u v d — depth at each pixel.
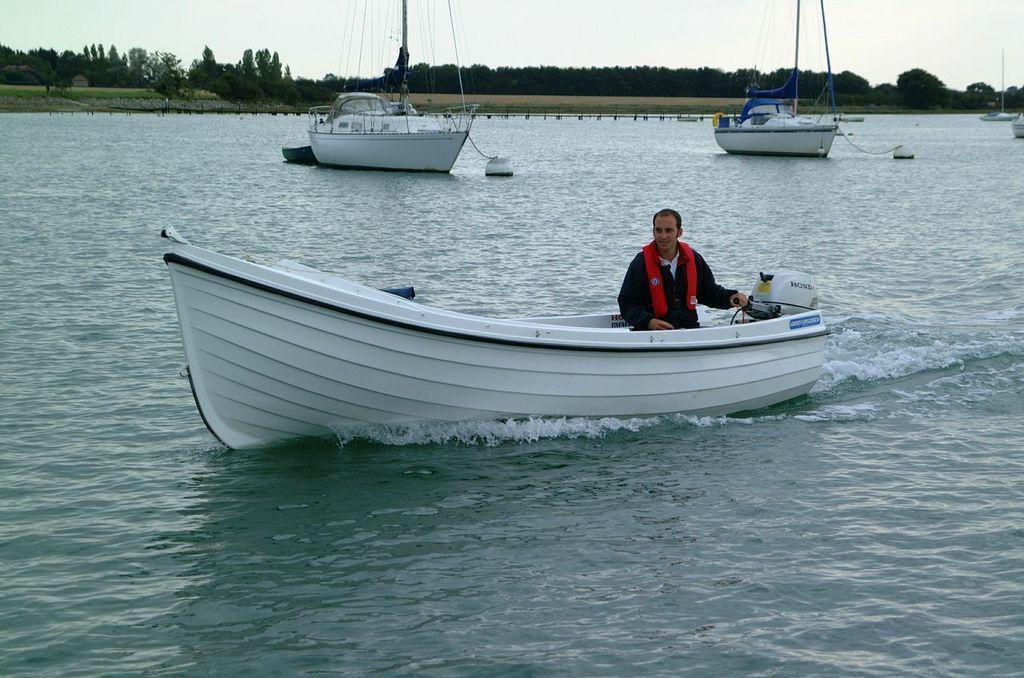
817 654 5.54
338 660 5.54
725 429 9.35
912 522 7.20
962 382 10.65
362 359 8.49
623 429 9.31
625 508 7.54
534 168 52.53
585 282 17.45
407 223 26.55
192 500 7.71
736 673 5.38
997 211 30.22
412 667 5.47
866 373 10.99
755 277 18.48
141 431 9.25
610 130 122.94
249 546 6.93
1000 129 132.00
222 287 8.05
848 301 15.61
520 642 5.71
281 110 184.12
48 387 10.50
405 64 47.12
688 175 47.44
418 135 45.25
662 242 9.22
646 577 6.45
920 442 8.91
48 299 14.80
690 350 9.28
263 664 5.52
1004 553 6.67
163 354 11.85
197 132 95.75
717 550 6.81
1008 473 8.13
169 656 5.59
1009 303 15.30
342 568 6.62
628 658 5.53
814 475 8.16
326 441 8.99
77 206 29.06
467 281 17.53
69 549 6.87
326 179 42.03
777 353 9.84
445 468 8.37
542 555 6.78
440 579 6.45
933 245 22.48
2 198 30.94
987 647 5.58
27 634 5.80
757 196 36.00
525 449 8.82
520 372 8.86
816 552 6.75
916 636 5.70
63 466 8.37
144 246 20.88
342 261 19.78
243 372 8.38
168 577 6.50
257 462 8.50
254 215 28.11
